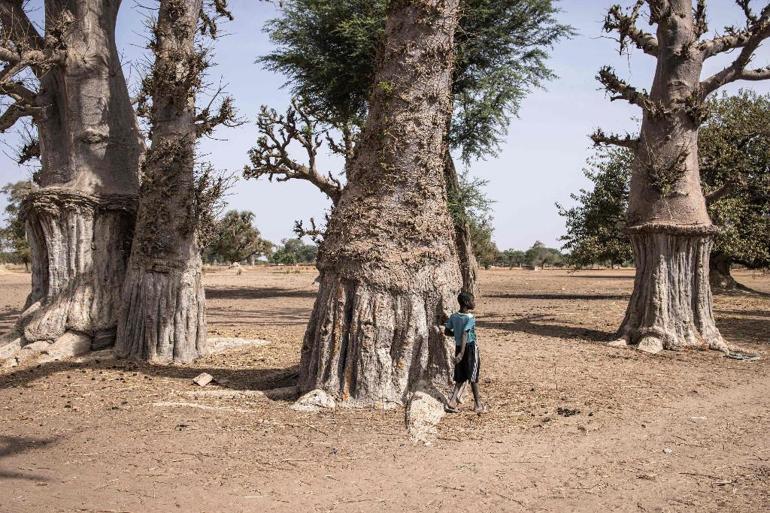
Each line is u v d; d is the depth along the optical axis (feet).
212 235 42.09
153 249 38.73
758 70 49.08
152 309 38.52
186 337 39.11
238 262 236.43
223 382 32.94
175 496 17.58
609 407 27.91
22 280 174.29
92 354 38.81
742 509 16.69
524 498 17.67
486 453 21.68
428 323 29.07
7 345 39.32
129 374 34.71
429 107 29.99
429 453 21.66
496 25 78.54
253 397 29.53
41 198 39.75
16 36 40.24
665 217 46.32
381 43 31.12
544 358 40.27
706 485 18.58
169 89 38.01
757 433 24.08
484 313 73.05
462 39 74.38
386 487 18.47
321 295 30.27
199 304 40.19
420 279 28.99
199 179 39.99
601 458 21.17
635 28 49.49
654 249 46.44
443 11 30.09
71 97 41.32
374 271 28.63
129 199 41.91
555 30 82.33
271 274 209.77
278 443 22.65
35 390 30.94
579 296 104.17
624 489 18.34
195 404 27.91
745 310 75.05
